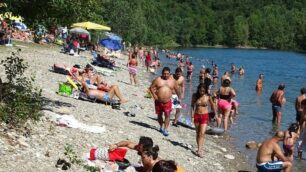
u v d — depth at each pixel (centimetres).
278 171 1207
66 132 1236
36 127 1182
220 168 1350
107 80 2948
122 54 6175
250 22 18012
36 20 1338
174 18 16712
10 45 3547
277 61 9006
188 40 16025
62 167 969
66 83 1991
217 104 1880
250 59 9300
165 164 576
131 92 2578
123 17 8619
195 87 3591
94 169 1009
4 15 1324
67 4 1312
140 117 1805
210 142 1670
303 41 17188
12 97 1251
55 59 3388
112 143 1264
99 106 1819
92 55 4384
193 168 1287
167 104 1552
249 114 2436
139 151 942
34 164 948
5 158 931
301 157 1572
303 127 1623
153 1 15900
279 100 2180
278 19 18788
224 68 6353
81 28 4838
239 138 1806
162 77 1562
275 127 2112
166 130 1577
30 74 2292
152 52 7075
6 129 1088
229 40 17100
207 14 18550
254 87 3969
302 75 5838
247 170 1376
